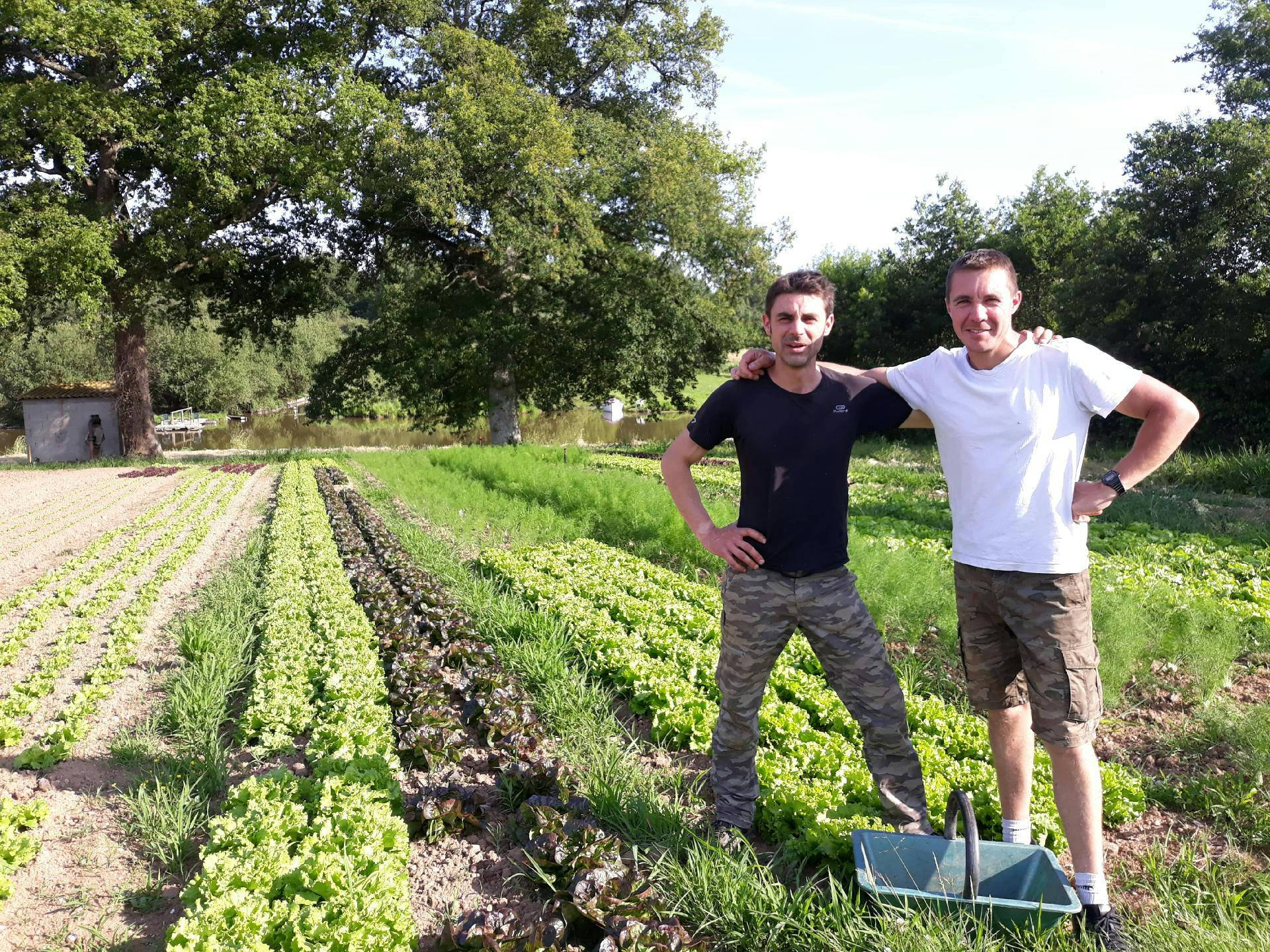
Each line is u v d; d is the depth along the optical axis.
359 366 32.28
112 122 24.25
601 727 5.61
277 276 31.67
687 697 5.92
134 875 4.21
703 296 32.34
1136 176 25.70
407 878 3.84
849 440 3.81
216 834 4.03
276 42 27.52
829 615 3.82
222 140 24.55
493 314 29.42
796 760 4.94
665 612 8.09
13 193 25.22
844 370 3.94
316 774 4.76
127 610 8.88
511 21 29.61
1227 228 23.92
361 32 28.86
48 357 55.84
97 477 24.52
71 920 3.85
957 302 3.43
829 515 3.82
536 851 4.11
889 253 39.16
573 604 8.35
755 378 3.86
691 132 30.11
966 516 3.55
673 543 11.30
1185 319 24.84
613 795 4.54
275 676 6.41
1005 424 3.38
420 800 4.52
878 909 3.26
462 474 21.12
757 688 4.04
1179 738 5.46
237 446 39.06
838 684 3.93
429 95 26.23
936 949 2.97
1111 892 3.81
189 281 29.89
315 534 12.39
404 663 6.48
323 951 3.22
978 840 3.35
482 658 6.83
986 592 3.49
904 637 7.52
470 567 10.92
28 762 5.34
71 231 23.42
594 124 28.56
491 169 26.70
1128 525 13.83
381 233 31.53
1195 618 6.97
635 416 55.62
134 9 24.38
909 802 3.91
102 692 6.56
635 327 28.78
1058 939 3.13
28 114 24.09
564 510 15.13
